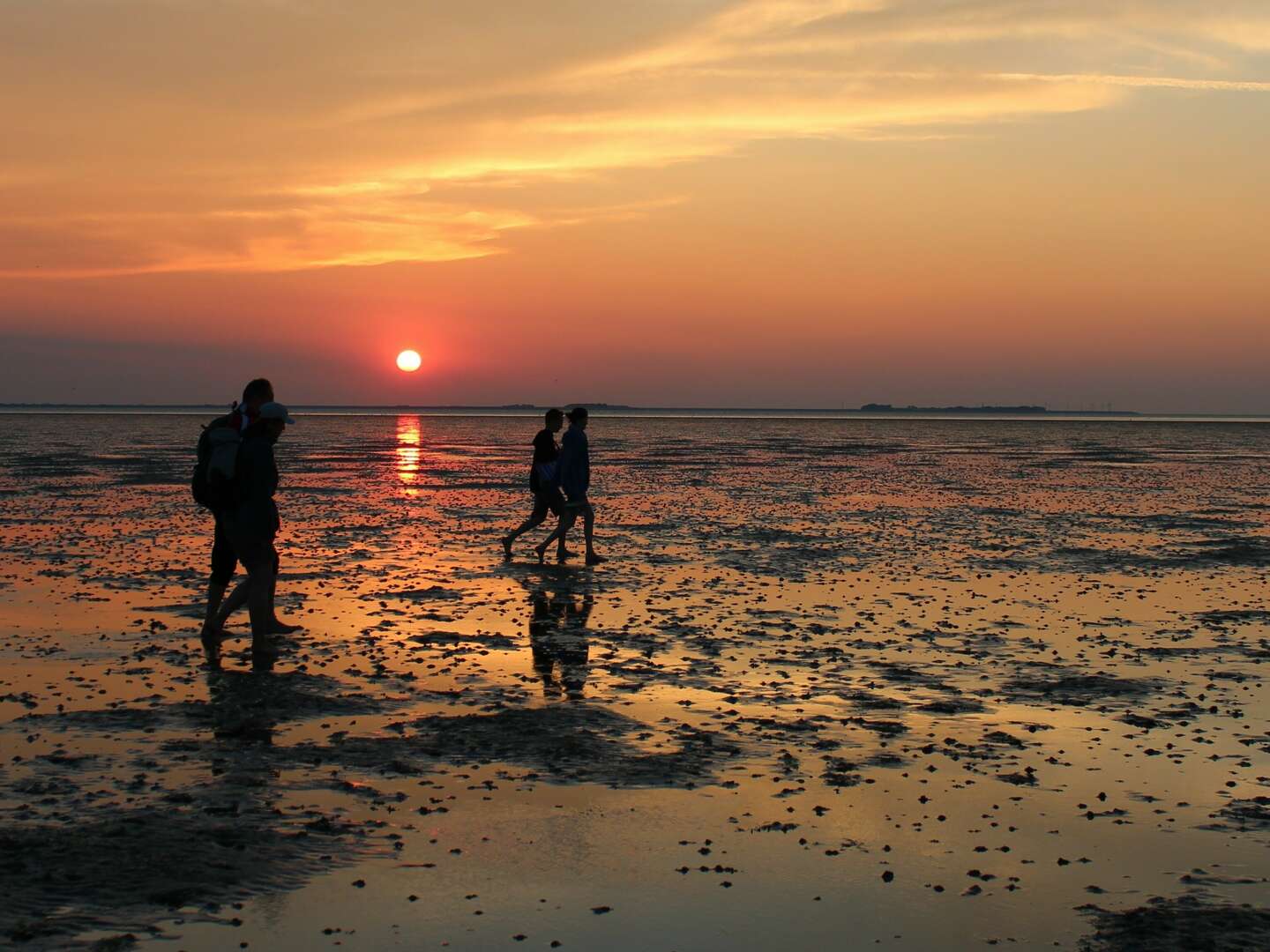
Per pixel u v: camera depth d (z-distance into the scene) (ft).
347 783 26.18
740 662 39.29
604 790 26.00
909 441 330.75
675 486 133.49
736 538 78.89
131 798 24.91
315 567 62.90
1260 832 23.86
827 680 36.81
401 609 49.52
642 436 360.07
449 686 35.53
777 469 172.86
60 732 29.91
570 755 28.40
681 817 24.36
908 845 22.99
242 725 30.71
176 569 60.64
